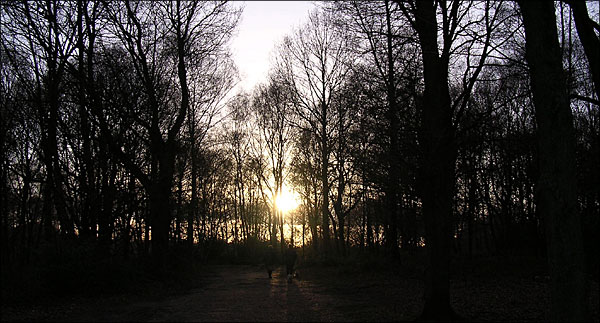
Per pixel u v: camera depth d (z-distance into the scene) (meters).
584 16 10.39
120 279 16.38
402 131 14.70
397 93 15.18
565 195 8.03
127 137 22.23
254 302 14.46
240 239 56.31
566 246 7.96
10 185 23.31
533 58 8.52
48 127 18.92
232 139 49.72
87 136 19.70
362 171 21.95
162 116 23.28
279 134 47.34
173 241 27.84
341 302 14.30
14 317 11.50
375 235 35.25
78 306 13.34
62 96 20.73
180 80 22.89
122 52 21.69
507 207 33.41
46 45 18.59
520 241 31.92
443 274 10.59
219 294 16.92
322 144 36.16
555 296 8.02
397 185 17.92
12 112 20.48
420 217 22.28
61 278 14.88
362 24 13.77
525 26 8.71
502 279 19.58
